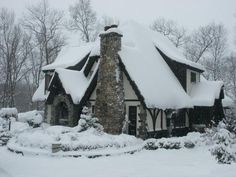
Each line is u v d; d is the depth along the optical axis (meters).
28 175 12.20
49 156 15.94
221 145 13.45
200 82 28.36
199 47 52.12
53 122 24.75
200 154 16.94
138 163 14.60
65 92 23.50
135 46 25.22
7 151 17.77
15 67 44.81
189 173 12.32
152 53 26.45
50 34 47.47
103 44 22.17
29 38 47.25
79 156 15.84
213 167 12.91
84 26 49.19
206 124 25.83
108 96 21.44
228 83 52.47
